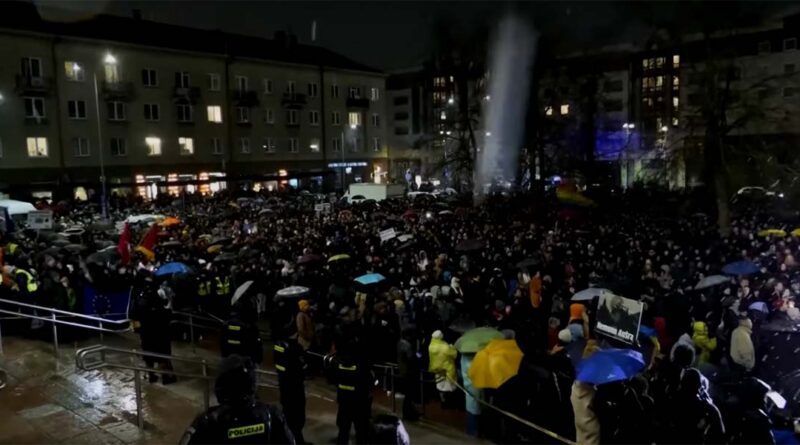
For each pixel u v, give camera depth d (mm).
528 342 9305
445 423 8898
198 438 3939
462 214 29984
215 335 13820
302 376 7691
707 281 12383
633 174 58812
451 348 8992
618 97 70312
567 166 52062
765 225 24094
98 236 24000
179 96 52500
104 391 9281
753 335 9477
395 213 32031
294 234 22766
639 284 13258
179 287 13898
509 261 17172
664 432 6086
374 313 10836
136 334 12664
